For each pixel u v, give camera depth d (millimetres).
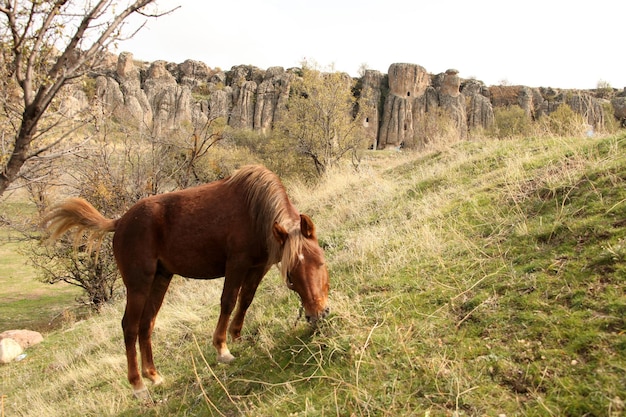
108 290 15781
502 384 3113
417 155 13211
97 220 5254
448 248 5496
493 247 5039
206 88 84875
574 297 3646
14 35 3877
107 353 7121
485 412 2908
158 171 14492
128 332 4824
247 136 47438
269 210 4438
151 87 75688
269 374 4219
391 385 3342
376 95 84438
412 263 5402
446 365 3395
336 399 3355
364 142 32500
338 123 28609
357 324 4234
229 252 4633
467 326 3828
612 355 2992
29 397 6387
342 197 10977
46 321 16672
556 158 6980
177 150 16328
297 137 29719
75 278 15672
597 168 5535
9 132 5125
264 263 4758
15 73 3973
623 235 4113
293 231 4168
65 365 7395
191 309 7410
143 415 4531
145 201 4961
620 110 73625
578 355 3111
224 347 4754
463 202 6797
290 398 3582
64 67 4090
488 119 81062
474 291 4320
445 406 3047
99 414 4891
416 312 4258
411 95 83688
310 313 3979
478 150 10266
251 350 4844
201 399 4328
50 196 14172
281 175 29969
